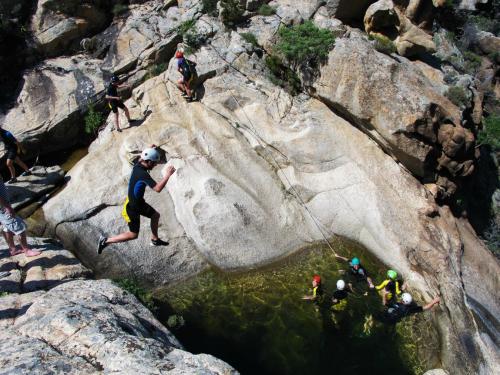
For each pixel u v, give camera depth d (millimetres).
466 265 12008
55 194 12336
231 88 13516
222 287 11250
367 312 10781
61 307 7551
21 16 14945
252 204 12203
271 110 13367
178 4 15805
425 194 12617
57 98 14328
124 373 6199
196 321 10508
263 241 11891
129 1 15945
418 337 10375
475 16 20141
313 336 10320
